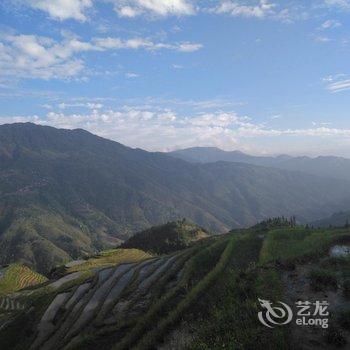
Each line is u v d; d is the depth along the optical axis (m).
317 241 48.94
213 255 54.31
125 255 132.25
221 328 28.41
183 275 51.59
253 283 35.06
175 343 30.14
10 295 92.88
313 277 34.03
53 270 116.94
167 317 35.22
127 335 36.84
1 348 53.69
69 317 52.28
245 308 30.25
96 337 40.75
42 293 80.62
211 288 39.78
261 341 25.28
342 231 55.78
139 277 59.25
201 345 26.80
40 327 53.16
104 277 63.97
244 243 56.03
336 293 31.38
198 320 32.81
